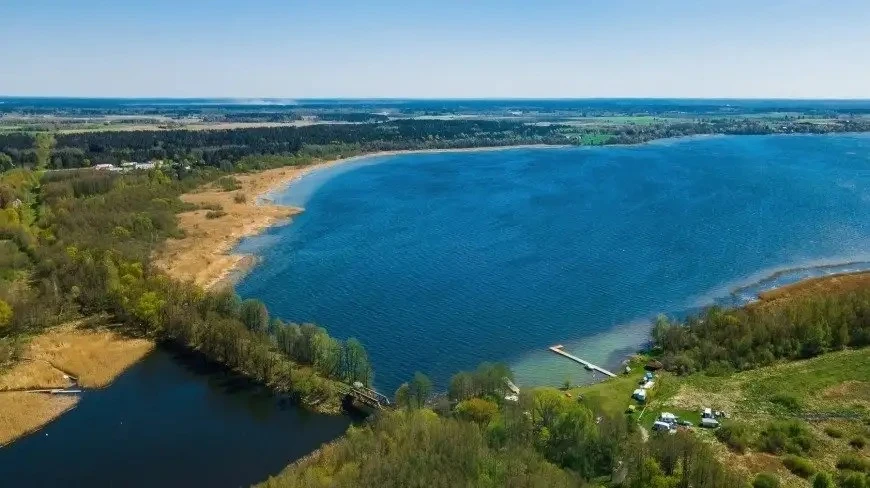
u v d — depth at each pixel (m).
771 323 129.62
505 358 133.88
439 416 99.94
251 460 98.06
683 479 81.88
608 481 85.38
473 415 98.00
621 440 91.12
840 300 136.75
